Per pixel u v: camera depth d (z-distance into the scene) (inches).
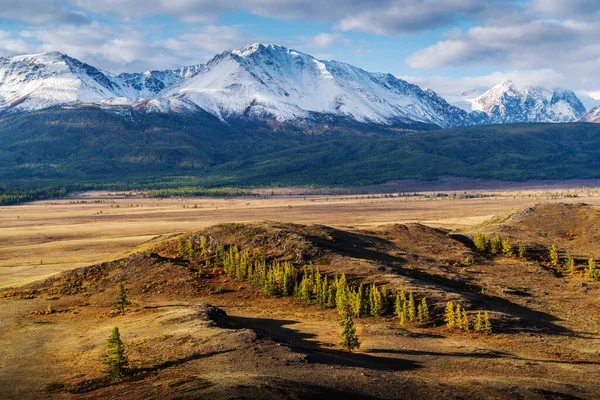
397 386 2225.6
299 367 2356.1
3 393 2313.0
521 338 3344.0
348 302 4037.9
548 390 2305.6
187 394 1968.5
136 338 2965.1
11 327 3535.9
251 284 4643.2
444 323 3678.6
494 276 5167.3
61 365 2684.5
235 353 2534.5
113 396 2112.5
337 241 5689.0
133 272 4864.7
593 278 5093.5
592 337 3435.0
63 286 4675.2
